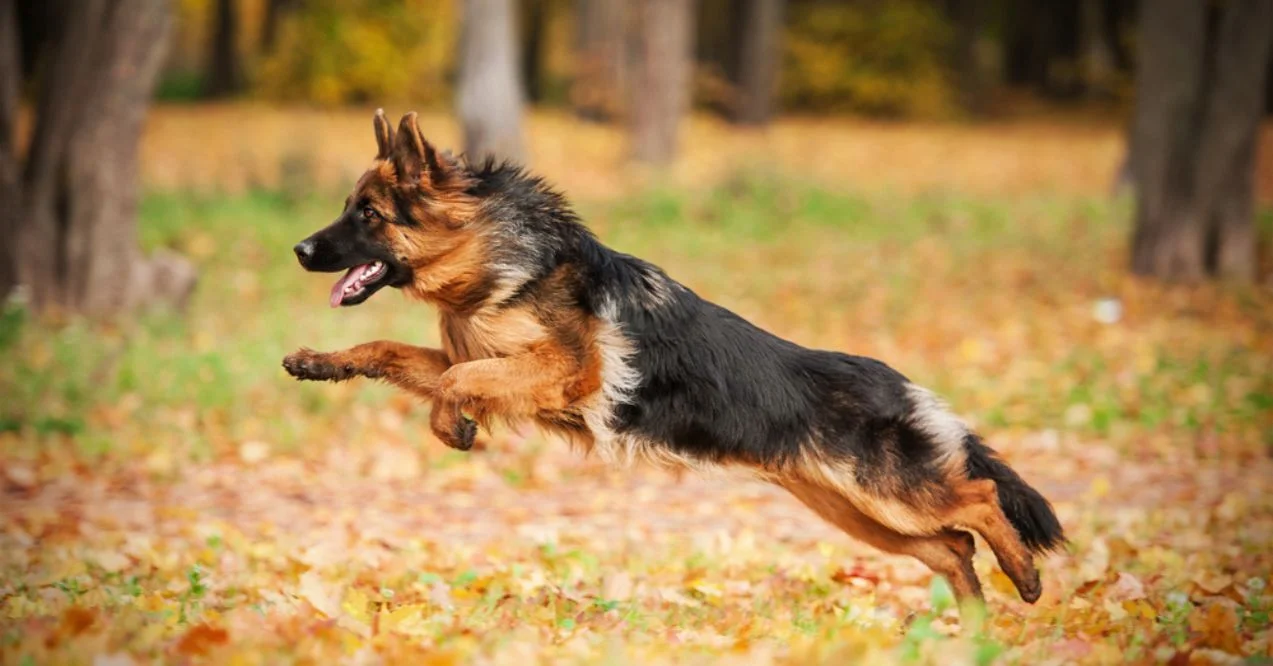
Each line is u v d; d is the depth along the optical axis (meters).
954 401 14.16
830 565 8.73
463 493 11.50
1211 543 9.61
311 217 24.28
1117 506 11.06
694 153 35.44
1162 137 20.77
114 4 16.25
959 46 53.75
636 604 7.63
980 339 17.00
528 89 53.56
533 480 11.86
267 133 36.56
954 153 39.88
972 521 7.35
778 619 7.21
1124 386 14.62
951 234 25.08
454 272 7.18
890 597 8.20
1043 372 15.25
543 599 7.62
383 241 7.18
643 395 7.12
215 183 26.73
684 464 7.24
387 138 7.33
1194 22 20.31
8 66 15.93
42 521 9.98
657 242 23.98
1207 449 12.68
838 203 27.45
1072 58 57.88
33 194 16.25
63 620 5.93
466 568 8.77
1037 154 39.69
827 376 7.32
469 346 7.40
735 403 7.12
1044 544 7.55
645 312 7.15
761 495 11.56
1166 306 18.77
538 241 7.20
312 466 12.05
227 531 9.57
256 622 6.29
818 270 21.80
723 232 25.02
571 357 7.14
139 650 5.59
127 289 16.67
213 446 12.37
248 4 60.25
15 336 14.77
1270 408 13.81
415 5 45.94
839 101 52.28
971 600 7.38
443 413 7.09
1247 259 20.45
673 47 32.53
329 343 15.50
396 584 8.20
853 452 7.26
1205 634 6.49
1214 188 20.33
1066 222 25.86
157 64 16.77
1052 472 12.20
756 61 44.84
